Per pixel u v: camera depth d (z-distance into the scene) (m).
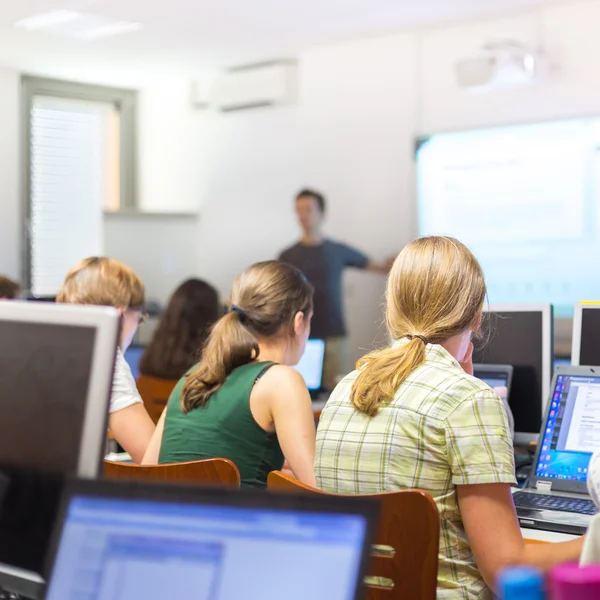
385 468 1.62
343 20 5.63
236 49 6.34
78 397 1.08
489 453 1.57
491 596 1.62
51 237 7.14
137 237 7.04
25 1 5.10
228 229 7.07
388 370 1.68
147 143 7.58
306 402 2.17
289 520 0.78
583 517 1.99
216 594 0.77
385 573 1.49
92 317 1.08
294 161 6.65
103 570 0.82
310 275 6.30
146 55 6.46
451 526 1.61
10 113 6.80
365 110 6.24
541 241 5.55
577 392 2.31
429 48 5.93
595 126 5.30
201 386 2.23
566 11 5.34
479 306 1.74
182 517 0.81
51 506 1.08
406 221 6.08
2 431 1.13
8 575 1.10
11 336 1.15
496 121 5.67
